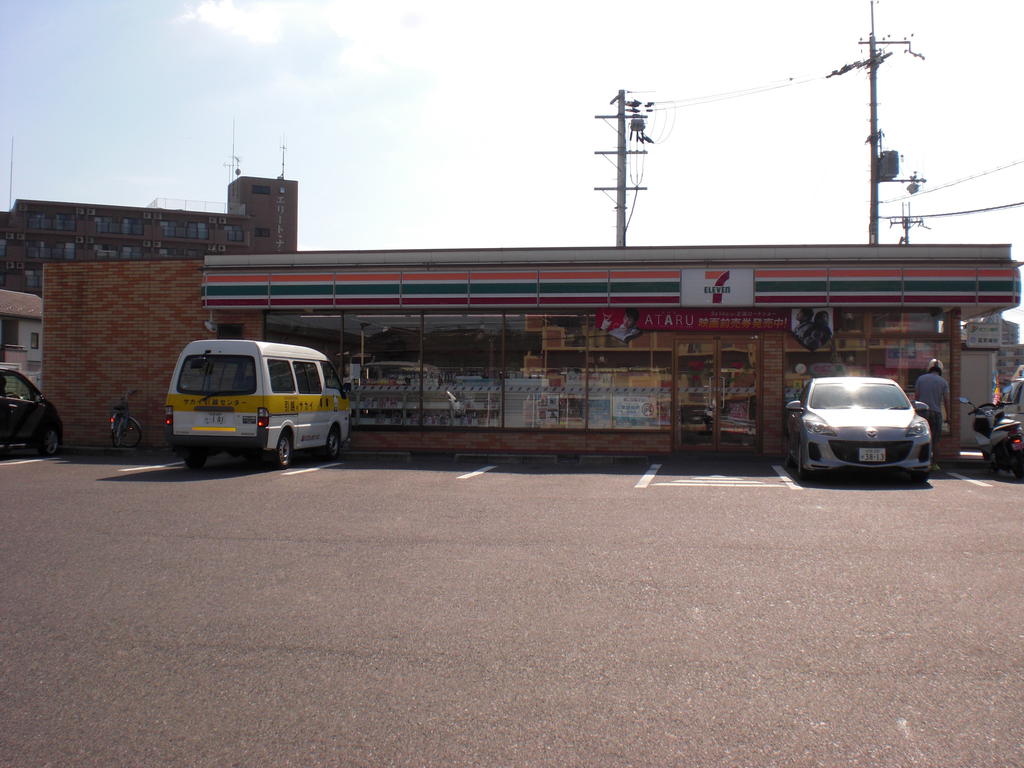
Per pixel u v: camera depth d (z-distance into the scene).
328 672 4.65
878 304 17.06
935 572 6.84
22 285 80.75
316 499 10.86
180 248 86.38
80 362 19.25
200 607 5.88
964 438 20.39
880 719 4.03
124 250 84.50
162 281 19.05
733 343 17.98
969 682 4.48
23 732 3.92
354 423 18.66
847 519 9.34
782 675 4.59
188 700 4.28
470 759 3.65
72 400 19.25
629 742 3.79
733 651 4.97
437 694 4.34
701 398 18.06
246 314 18.86
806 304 17.23
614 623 5.50
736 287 17.36
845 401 14.04
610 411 18.09
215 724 4.00
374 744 3.79
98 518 9.34
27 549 7.72
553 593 6.23
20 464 15.23
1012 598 6.07
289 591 6.29
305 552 7.63
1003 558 7.35
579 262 17.70
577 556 7.46
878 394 14.12
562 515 9.65
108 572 6.86
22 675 4.62
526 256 17.86
